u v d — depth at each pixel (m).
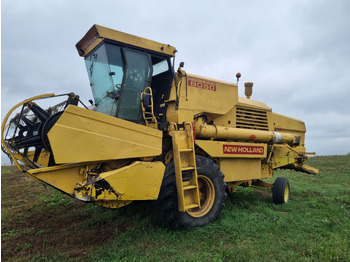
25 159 4.12
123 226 4.39
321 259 3.26
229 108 5.68
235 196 6.81
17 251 3.51
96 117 3.36
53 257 3.27
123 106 4.31
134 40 4.34
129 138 3.64
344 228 4.41
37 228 4.44
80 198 3.18
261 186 6.91
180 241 3.77
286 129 7.64
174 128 4.39
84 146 3.24
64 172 3.29
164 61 5.03
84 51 4.84
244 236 3.99
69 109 3.16
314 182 9.91
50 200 6.40
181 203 4.02
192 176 4.30
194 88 5.02
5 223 4.70
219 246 3.67
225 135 5.34
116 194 3.40
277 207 5.89
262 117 6.70
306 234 4.11
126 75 4.31
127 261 3.11
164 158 4.79
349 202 6.45
